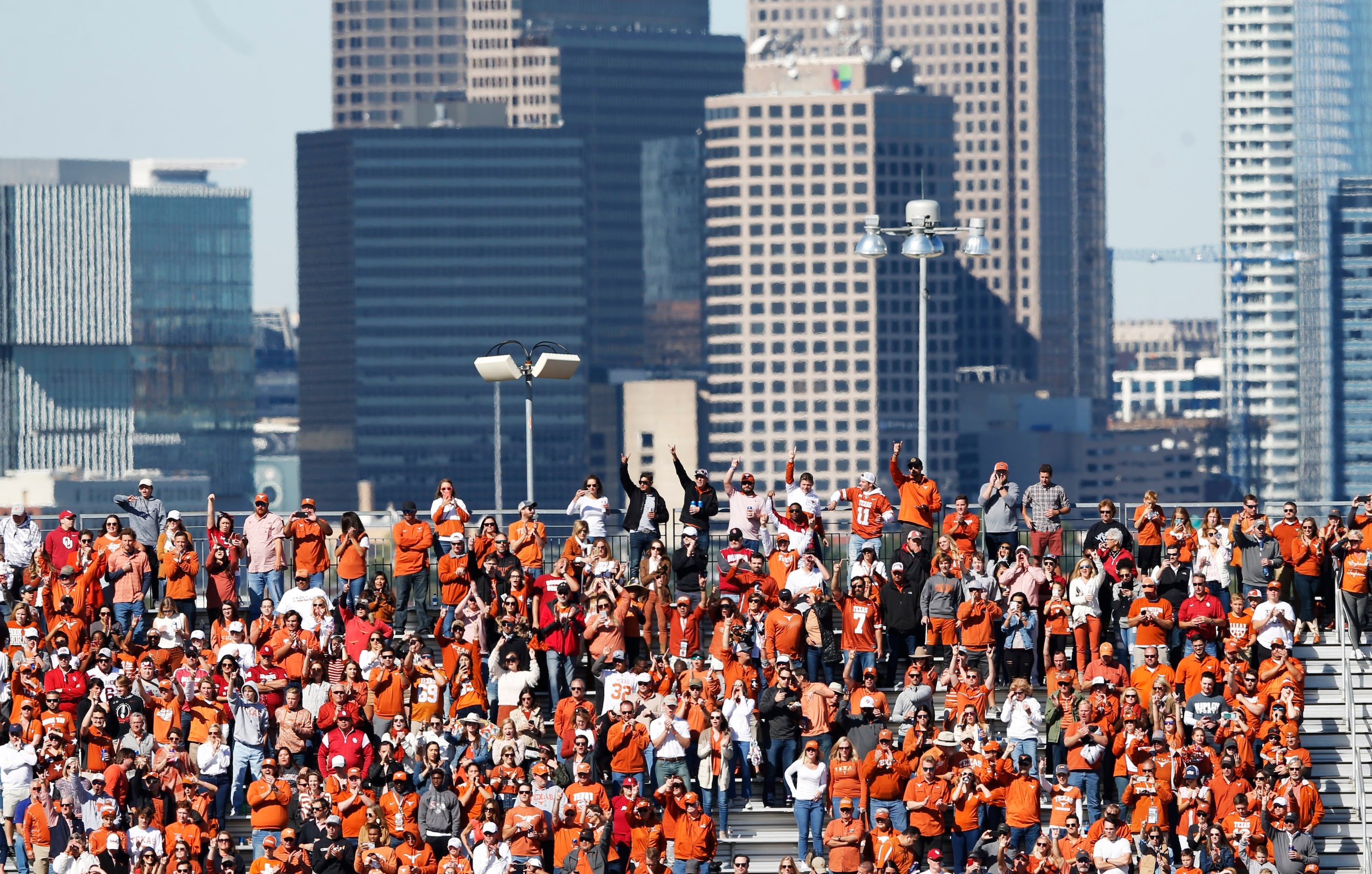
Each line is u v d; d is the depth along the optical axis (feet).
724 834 414.21
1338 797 442.09
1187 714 420.77
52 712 411.95
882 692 424.87
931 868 378.94
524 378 480.23
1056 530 470.80
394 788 397.80
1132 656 447.01
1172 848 407.03
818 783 401.90
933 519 478.18
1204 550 467.52
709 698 418.10
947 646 456.86
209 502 464.24
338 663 417.69
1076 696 415.44
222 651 429.38
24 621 437.17
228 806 412.77
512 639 430.20
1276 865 398.83
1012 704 416.87
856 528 477.36
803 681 422.00
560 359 478.59
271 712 421.18
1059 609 442.09
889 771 402.31
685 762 410.11
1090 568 442.50
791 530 460.96
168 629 436.76
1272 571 475.31
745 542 484.33
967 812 395.75
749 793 424.05
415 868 382.83
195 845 387.55
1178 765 403.13
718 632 425.28
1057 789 396.16
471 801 393.50
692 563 459.73
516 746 403.13
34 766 403.54
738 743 418.51
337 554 463.42
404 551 463.42
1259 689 430.61
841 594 461.37
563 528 524.52
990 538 473.67
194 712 412.98
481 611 443.32
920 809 398.42
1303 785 400.47
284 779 398.21
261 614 443.73
